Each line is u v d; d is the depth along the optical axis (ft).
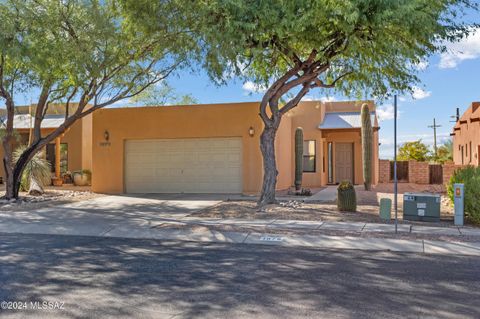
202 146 61.16
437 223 34.32
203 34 38.29
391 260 23.59
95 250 26.63
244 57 42.45
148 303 16.55
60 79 49.80
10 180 53.01
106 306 16.21
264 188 44.45
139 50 46.09
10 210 44.45
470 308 15.88
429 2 34.37
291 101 44.68
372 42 38.88
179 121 61.67
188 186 61.46
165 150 62.49
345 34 37.17
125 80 51.67
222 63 39.40
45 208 46.14
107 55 44.65
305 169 74.79
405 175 88.53
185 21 39.96
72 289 18.35
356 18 32.22
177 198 54.70
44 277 20.29
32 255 25.14
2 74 47.75
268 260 23.67
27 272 21.18
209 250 26.53
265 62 48.03
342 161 80.94
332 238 29.14
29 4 42.57
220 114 60.03
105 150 64.23
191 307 16.08
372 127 70.44
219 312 15.56
